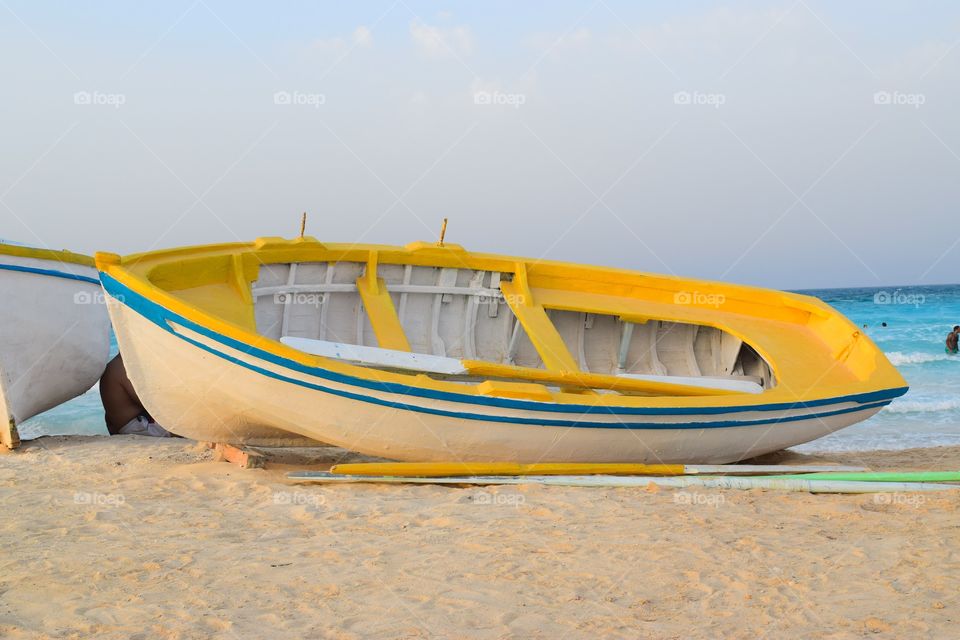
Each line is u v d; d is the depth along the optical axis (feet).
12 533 19.17
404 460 26.68
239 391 24.57
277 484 25.03
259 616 14.11
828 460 33.22
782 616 14.28
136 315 23.85
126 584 15.64
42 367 34.45
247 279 28.73
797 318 34.24
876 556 17.80
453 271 33.17
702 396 28.68
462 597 15.10
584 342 34.53
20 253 32.89
